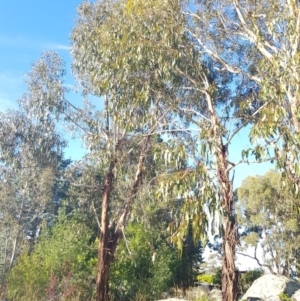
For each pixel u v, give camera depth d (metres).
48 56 15.97
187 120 12.71
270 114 8.25
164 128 12.86
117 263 17.39
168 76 11.30
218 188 7.89
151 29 11.19
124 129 12.79
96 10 15.27
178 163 8.73
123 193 16.03
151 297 16.98
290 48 9.36
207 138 8.72
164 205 13.84
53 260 17.12
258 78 11.13
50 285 14.73
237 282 8.58
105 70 11.66
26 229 27.05
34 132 18.92
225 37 12.70
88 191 17.62
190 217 7.68
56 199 27.69
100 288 14.04
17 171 22.22
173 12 11.41
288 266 26.27
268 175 26.89
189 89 12.59
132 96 11.51
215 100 12.47
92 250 18.20
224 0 12.29
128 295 17.38
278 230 26.47
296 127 8.06
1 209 23.88
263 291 13.55
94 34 14.51
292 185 8.70
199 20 12.47
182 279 20.23
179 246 7.77
